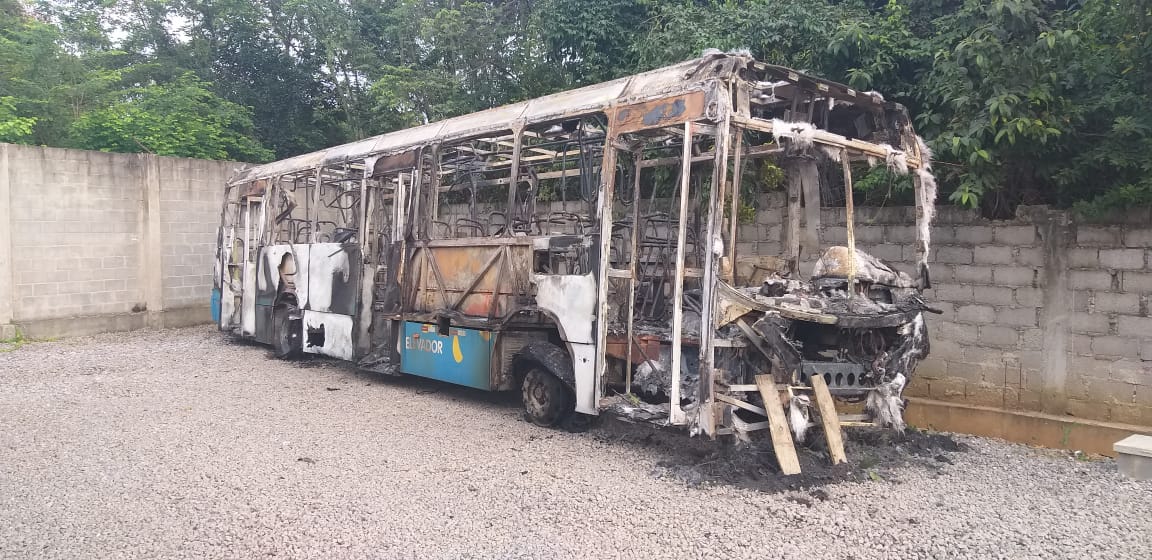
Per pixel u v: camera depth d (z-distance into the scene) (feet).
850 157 22.77
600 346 21.98
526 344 25.89
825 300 20.40
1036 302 23.27
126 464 19.93
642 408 21.39
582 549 14.38
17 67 57.77
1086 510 16.85
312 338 36.47
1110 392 21.93
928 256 24.44
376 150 33.45
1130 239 21.58
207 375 33.94
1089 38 23.76
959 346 24.84
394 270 31.45
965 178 23.72
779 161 25.45
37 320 43.98
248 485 18.19
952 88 24.16
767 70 19.88
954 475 19.52
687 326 23.25
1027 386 23.45
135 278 48.44
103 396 28.99
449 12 52.75
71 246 45.39
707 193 29.04
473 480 18.65
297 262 37.96
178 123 61.31
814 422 20.04
